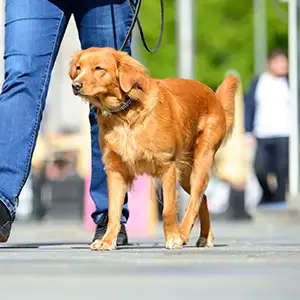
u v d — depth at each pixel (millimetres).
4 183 10391
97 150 11234
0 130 10438
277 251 9555
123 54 10188
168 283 6535
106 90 9977
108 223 10258
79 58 10172
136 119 10000
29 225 25234
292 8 26250
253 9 52312
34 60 10453
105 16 10773
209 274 7109
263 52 50188
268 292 6027
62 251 9883
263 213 24625
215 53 52406
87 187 21844
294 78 26219
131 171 10273
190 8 24125
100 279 6793
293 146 26312
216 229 20141
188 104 10891
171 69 49625
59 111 53125
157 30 49844
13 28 10492
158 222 25938
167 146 10133
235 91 12039
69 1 10688
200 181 11188
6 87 10492
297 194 26328
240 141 27438
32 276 7031
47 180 28125
